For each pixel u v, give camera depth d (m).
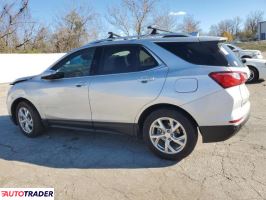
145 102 4.17
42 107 5.29
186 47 4.12
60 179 3.91
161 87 4.05
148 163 4.23
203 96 3.84
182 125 4.04
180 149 4.13
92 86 4.60
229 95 3.78
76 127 5.00
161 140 4.30
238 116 3.89
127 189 3.58
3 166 4.38
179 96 3.94
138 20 36.47
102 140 5.26
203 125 3.92
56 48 31.61
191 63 4.01
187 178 3.74
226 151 4.46
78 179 3.88
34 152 4.88
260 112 6.67
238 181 3.60
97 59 4.70
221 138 3.94
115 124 4.53
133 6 36.09
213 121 3.87
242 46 52.84
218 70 3.82
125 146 4.92
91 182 3.79
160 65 4.17
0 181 3.93
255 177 3.67
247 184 3.52
